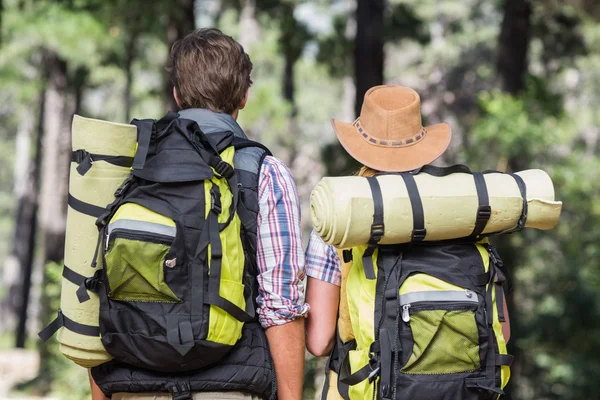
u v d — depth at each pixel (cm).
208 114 400
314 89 6150
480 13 4588
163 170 356
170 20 1523
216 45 405
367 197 349
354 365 365
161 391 366
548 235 2373
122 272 346
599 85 4597
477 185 364
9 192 8781
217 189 359
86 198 365
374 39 1541
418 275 359
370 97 404
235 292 356
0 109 5769
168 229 347
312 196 362
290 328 380
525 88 1727
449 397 350
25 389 2236
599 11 1919
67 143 3478
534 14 2011
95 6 2070
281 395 382
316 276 400
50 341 1975
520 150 1567
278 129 1897
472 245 373
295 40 2569
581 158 2023
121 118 4191
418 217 352
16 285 5328
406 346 354
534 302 2655
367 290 365
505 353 363
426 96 2925
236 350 369
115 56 3048
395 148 395
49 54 3378
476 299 357
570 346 2502
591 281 2533
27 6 2119
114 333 354
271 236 380
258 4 2441
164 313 347
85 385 1861
